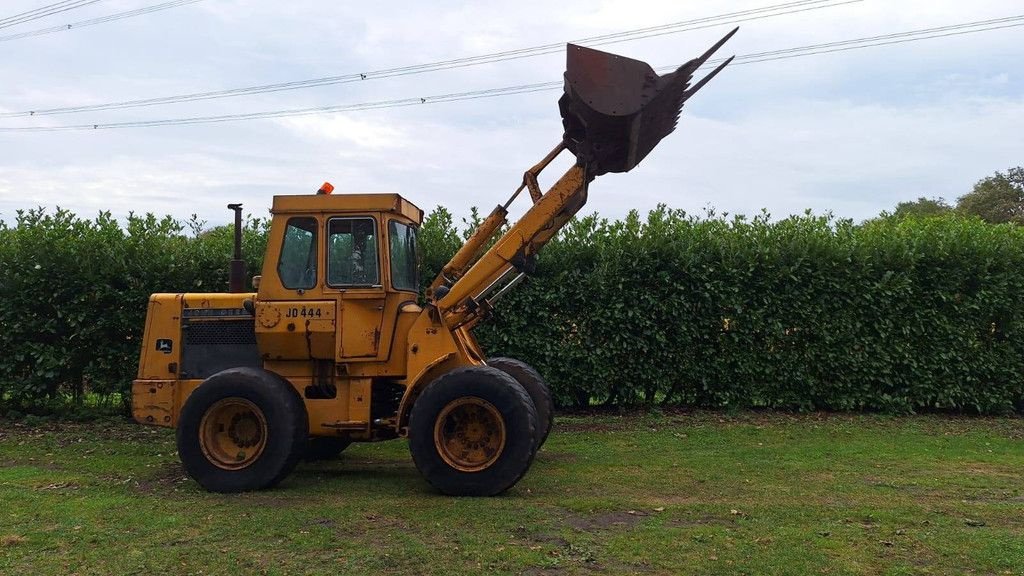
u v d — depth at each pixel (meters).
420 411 6.01
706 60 6.21
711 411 10.60
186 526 5.07
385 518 5.27
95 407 10.29
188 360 6.99
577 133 6.89
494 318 10.31
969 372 10.70
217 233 10.66
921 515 5.44
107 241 9.95
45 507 5.57
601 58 6.27
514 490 6.19
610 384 10.55
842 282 10.56
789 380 10.59
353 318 6.39
